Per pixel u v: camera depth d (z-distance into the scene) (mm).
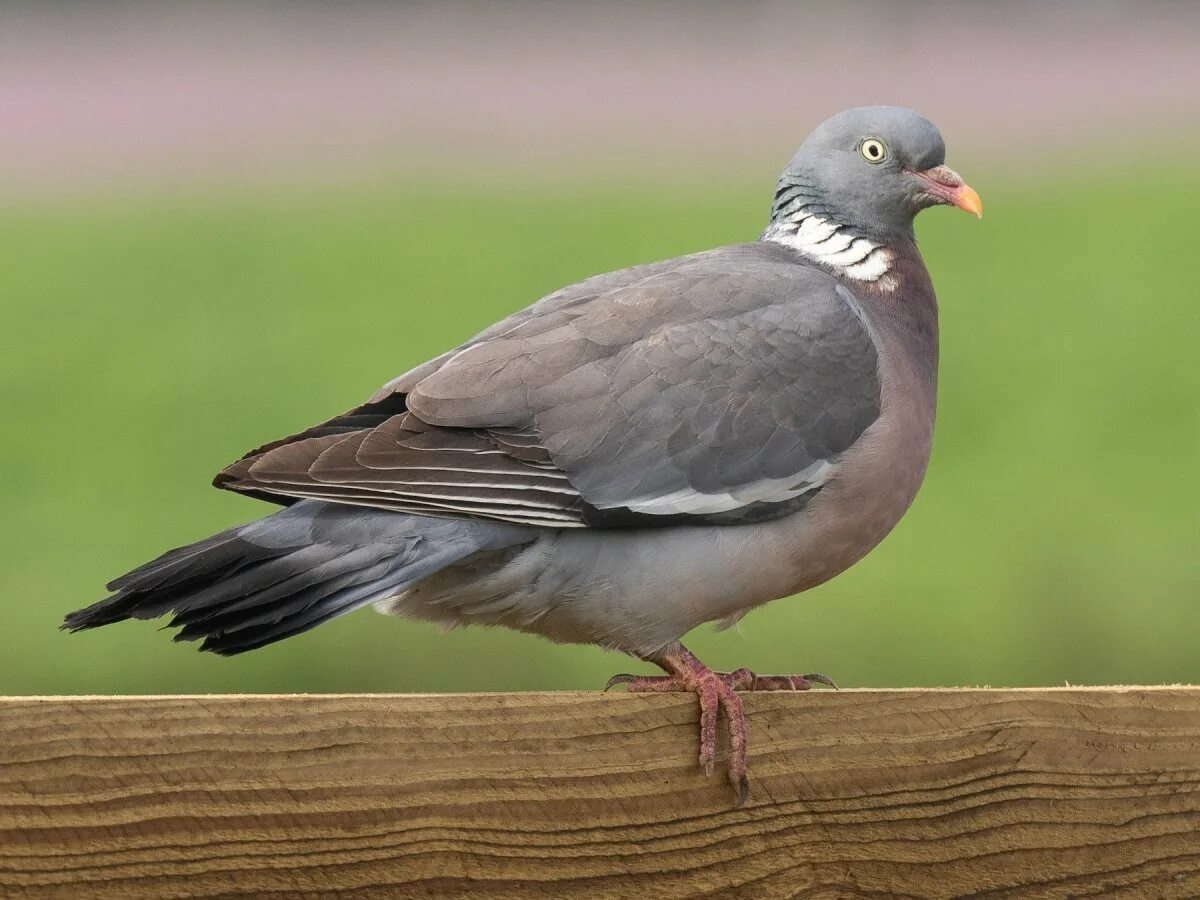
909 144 8516
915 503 15797
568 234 26094
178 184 33750
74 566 14086
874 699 5875
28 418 17578
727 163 36062
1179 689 6016
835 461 7504
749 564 7336
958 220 26594
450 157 37562
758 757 5781
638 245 24922
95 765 5059
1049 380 18828
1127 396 18234
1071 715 5938
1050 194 29312
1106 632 13406
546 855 5535
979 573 14242
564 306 7559
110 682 12734
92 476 15953
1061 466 16531
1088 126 41812
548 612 7184
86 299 22484
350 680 12414
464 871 5422
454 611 7250
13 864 4992
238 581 6371
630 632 7254
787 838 5789
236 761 5180
